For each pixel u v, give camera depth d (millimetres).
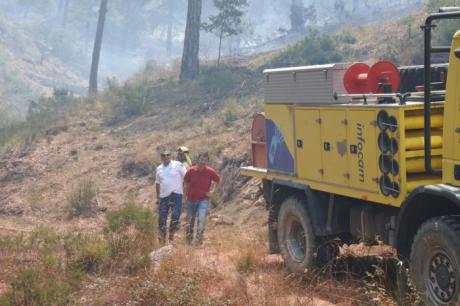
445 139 6656
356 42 28062
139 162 21406
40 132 26391
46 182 21859
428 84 6863
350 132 7883
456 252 6199
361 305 7391
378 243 7832
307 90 8734
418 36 23656
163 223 12516
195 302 7570
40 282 8258
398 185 7094
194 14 30141
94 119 27062
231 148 19875
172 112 25859
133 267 9297
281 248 9633
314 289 8141
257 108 22547
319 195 8836
